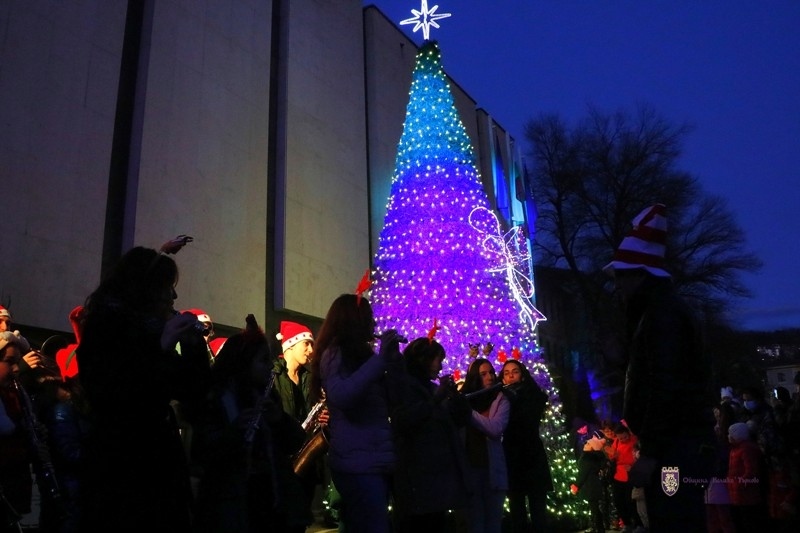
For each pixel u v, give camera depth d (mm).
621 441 9859
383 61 19000
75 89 10195
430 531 4418
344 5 17703
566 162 31156
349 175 16375
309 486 4758
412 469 4352
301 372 6137
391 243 12008
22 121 9344
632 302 3348
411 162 12438
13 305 8766
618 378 28938
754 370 33906
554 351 35375
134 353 2693
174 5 12234
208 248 12008
